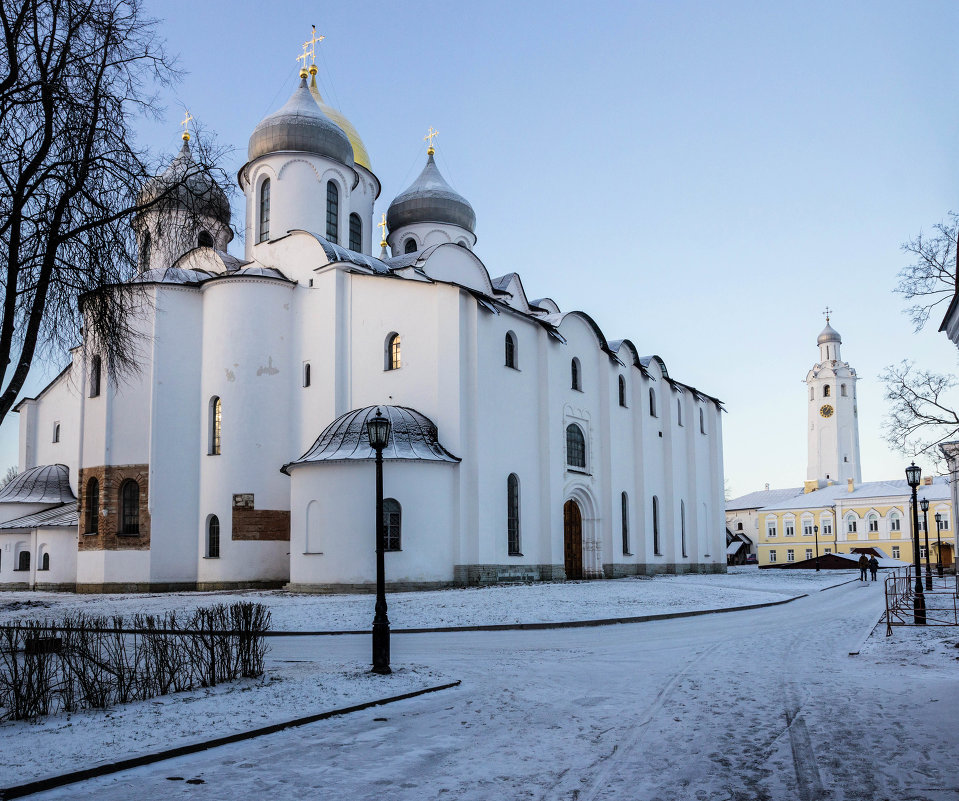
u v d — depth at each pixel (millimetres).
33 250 12812
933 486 95250
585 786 7355
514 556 35469
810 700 11000
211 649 12172
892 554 94875
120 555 34938
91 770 7664
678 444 54125
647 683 12578
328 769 7934
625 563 45156
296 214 40406
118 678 11062
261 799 7051
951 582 48906
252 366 36000
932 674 13148
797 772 7668
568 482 40000
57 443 45719
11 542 40625
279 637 19188
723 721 9820
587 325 43438
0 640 12727
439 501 32250
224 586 34562
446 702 11117
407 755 8422
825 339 118062
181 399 36219
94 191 13125
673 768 7875
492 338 35469
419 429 32781
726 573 58156
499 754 8438
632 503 46781
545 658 15484
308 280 36969
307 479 31953
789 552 101938
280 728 9484
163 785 7441
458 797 7090
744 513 110625
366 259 38625
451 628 20203
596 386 43875
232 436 35469
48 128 12383
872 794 7008
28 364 12383
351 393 35594
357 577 30656
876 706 10531
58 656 12109
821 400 115812
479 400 33938
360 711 10523
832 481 112875
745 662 14828
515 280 44719
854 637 18922
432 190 47688
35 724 9539
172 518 35344
